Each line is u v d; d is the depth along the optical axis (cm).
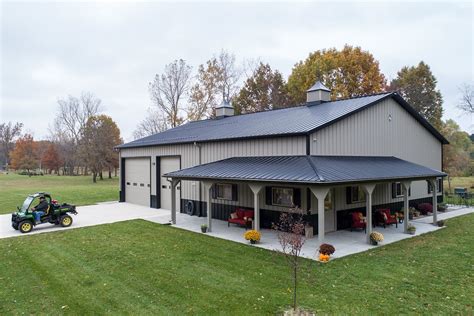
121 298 672
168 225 1408
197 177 1279
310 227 1158
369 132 1454
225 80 3694
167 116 3766
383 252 981
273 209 1280
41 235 1225
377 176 1091
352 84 3434
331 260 903
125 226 1385
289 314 572
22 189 3184
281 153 1264
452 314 586
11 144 7306
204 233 1248
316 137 1202
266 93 3862
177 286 729
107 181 4425
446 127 3506
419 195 1764
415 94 3478
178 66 3694
